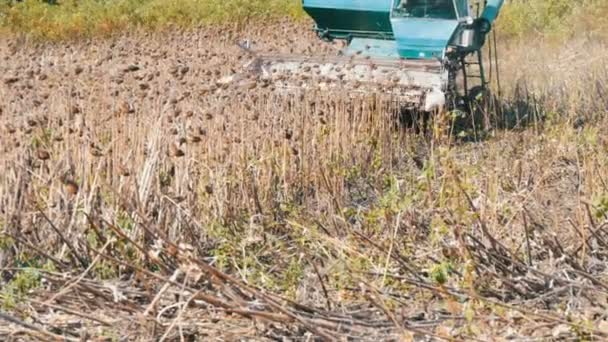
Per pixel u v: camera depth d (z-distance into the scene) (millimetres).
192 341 5801
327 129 10391
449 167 7871
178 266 6395
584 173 9594
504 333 5922
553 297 6484
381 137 11938
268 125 10156
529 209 8812
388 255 6695
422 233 7988
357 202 9664
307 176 9562
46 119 9180
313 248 7691
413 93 13516
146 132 8719
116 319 5973
